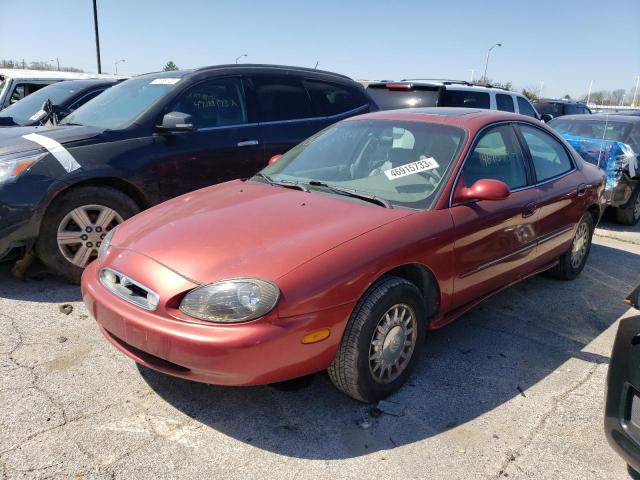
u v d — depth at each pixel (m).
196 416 2.86
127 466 2.47
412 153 3.71
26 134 4.66
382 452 2.65
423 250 3.06
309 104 6.08
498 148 3.94
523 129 4.36
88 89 8.24
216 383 2.56
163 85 5.20
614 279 5.39
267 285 2.52
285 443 2.68
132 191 4.75
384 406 3.00
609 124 8.48
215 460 2.54
